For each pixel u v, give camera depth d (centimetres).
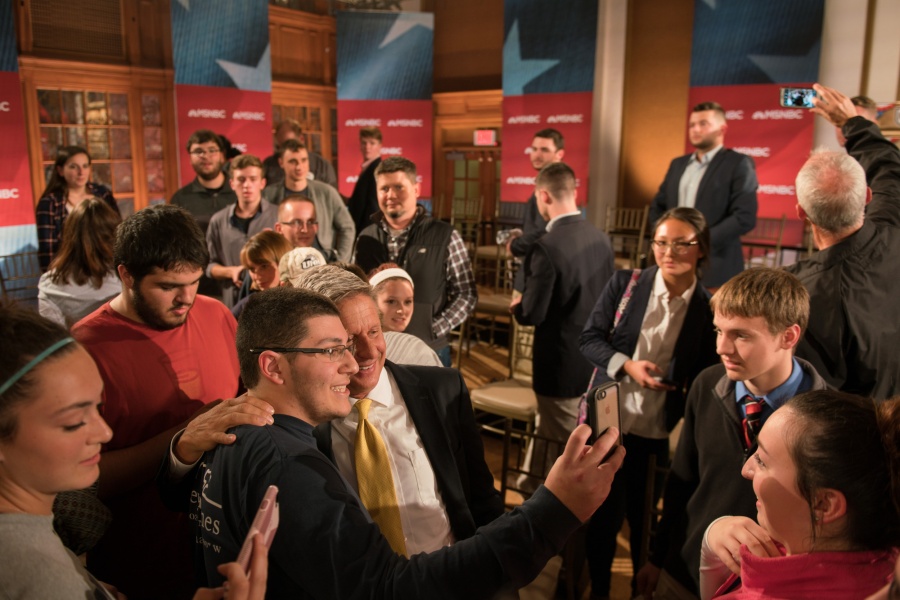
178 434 120
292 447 104
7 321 83
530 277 291
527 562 94
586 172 710
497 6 799
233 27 667
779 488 93
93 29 621
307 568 96
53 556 83
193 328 167
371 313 136
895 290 192
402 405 145
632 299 240
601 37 706
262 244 254
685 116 682
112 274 234
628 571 290
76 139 623
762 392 155
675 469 182
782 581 89
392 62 770
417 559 96
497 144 819
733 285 152
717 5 608
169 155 698
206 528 110
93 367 88
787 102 248
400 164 315
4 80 515
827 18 573
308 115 856
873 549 86
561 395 295
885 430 88
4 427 81
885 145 227
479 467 158
